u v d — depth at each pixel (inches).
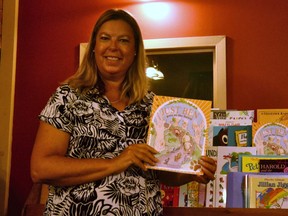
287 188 79.0
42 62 126.4
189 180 67.9
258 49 118.7
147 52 126.4
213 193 87.7
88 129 61.1
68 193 59.8
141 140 64.1
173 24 123.4
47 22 127.8
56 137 60.5
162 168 62.4
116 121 62.8
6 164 118.6
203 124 65.3
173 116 65.4
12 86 122.2
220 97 117.4
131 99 66.1
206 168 63.2
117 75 66.7
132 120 64.0
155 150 61.3
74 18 127.5
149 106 67.5
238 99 117.6
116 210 58.6
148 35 124.0
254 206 78.5
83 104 62.4
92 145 60.9
